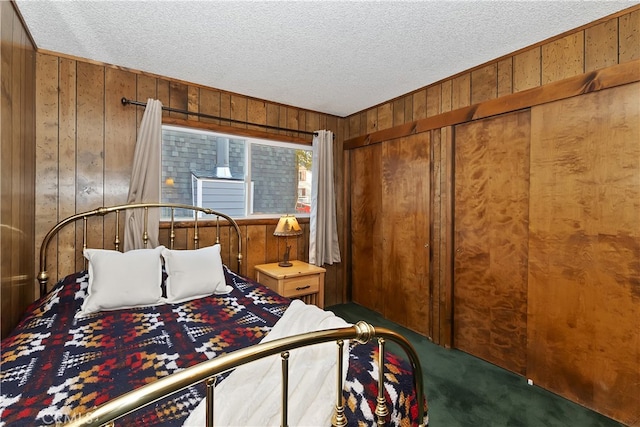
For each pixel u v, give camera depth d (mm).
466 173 2641
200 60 2404
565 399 2000
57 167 2309
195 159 2955
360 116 3684
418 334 3012
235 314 1883
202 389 1059
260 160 3350
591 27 1900
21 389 1097
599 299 1871
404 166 3162
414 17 1843
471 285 2621
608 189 1832
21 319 1851
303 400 1015
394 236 3281
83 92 2387
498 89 2373
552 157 2068
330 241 3619
